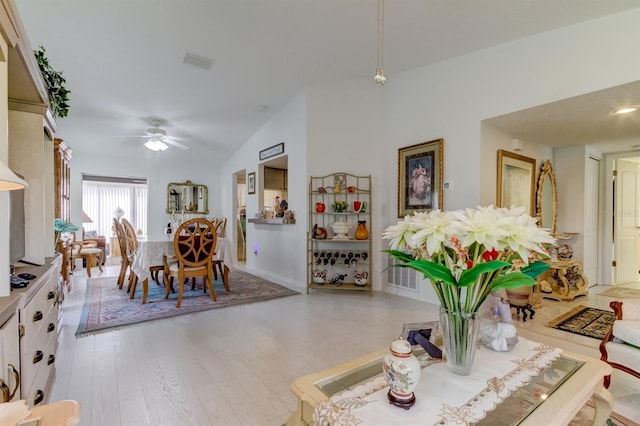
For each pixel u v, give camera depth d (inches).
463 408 35.2
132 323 114.6
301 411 40.3
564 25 103.3
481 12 99.9
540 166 164.6
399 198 157.9
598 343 99.6
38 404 58.3
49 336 71.2
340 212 163.8
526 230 35.9
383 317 123.3
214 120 204.8
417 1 96.3
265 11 104.5
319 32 116.5
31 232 77.2
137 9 104.7
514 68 116.3
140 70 144.0
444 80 138.9
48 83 88.0
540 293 143.6
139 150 259.1
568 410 37.1
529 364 45.3
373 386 40.3
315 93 170.6
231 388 72.8
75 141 230.7
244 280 192.1
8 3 46.9
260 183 225.6
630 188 194.2
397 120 160.4
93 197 304.3
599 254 189.5
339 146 169.6
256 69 147.5
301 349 93.8
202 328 110.9
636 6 90.0
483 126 128.0
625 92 98.0
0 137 47.9
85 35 118.2
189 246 137.8
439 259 41.1
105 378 76.5
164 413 63.4
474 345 41.6
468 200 130.0
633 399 69.7
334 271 169.0
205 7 103.3
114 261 267.3
